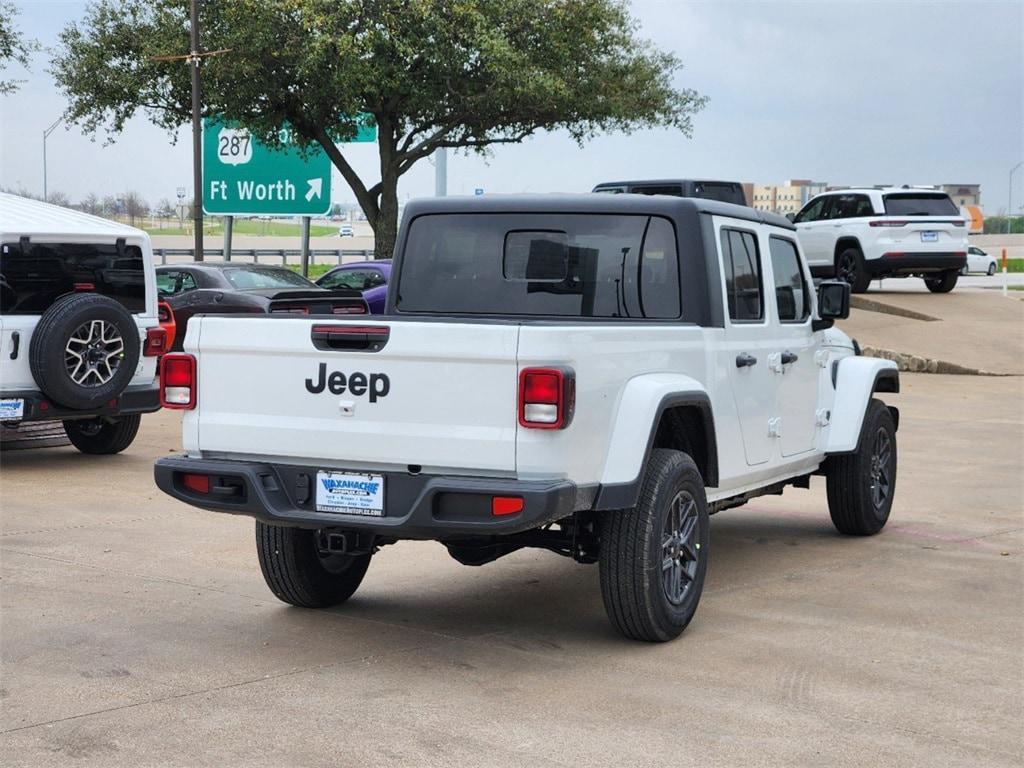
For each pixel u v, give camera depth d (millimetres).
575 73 25953
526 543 6059
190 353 5805
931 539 8516
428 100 24484
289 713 4922
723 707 5012
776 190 106500
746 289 6906
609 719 4863
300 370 5559
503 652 5777
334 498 5555
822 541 8469
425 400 5305
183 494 5801
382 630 6148
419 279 6969
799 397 7594
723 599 6797
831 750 4559
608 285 6551
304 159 27719
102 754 4477
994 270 50844
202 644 5879
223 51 23328
